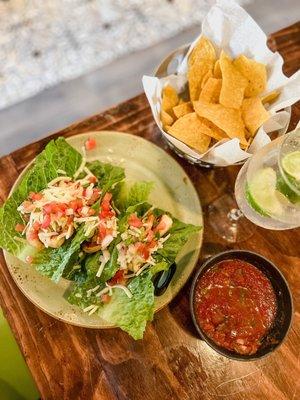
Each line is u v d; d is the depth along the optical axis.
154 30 0.66
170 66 0.45
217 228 0.42
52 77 0.63
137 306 0.37
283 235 0.42
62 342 0.38
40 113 0.62
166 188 0.42
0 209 0.40
